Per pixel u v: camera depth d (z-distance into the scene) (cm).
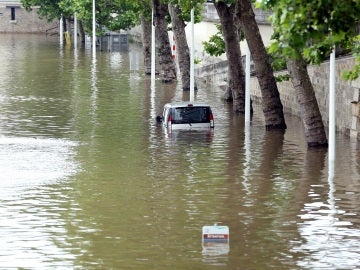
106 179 5191
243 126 7288
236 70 8069
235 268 3569
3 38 18862
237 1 7144
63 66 12338
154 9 10688
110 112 7975
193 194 4800
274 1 2952
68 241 3928
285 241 3922
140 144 6394
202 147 6278
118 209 4478
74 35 16925
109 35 16025
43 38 19038
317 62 3166
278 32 3161
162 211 4441
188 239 3956
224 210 4456
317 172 5362
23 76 10925
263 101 7144
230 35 8031
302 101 6288
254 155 5962
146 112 7994
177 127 7044
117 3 14925
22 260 3666
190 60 9688
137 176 5275
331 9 2889
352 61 6569
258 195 4766
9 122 7375
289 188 4925
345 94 6694
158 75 11394
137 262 3644
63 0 16812
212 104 8731
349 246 3841
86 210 4459
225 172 5381
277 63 7281
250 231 4078
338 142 6397
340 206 4516
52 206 4544
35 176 5266
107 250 3797
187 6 8269
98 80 10638
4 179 5181
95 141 6500
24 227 4150
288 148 6234
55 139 6581
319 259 3669
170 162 5712
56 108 8200
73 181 5138
